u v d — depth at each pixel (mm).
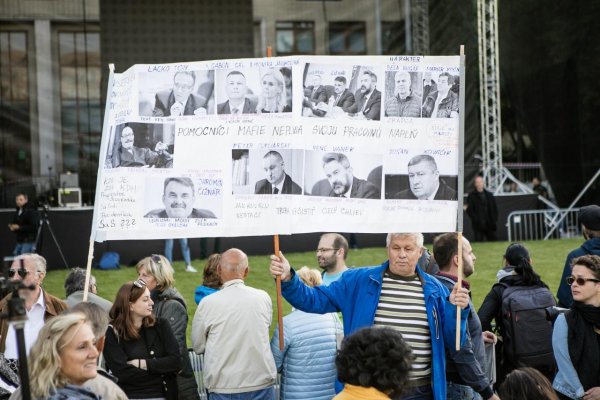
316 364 6379
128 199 5602
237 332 6285
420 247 5512
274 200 5547
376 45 23609
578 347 5613
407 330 5391
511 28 25828
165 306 6895
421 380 5395
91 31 22000
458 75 5574
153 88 5645
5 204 21234
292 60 5562
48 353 3846
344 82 5566
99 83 21984
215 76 5609
